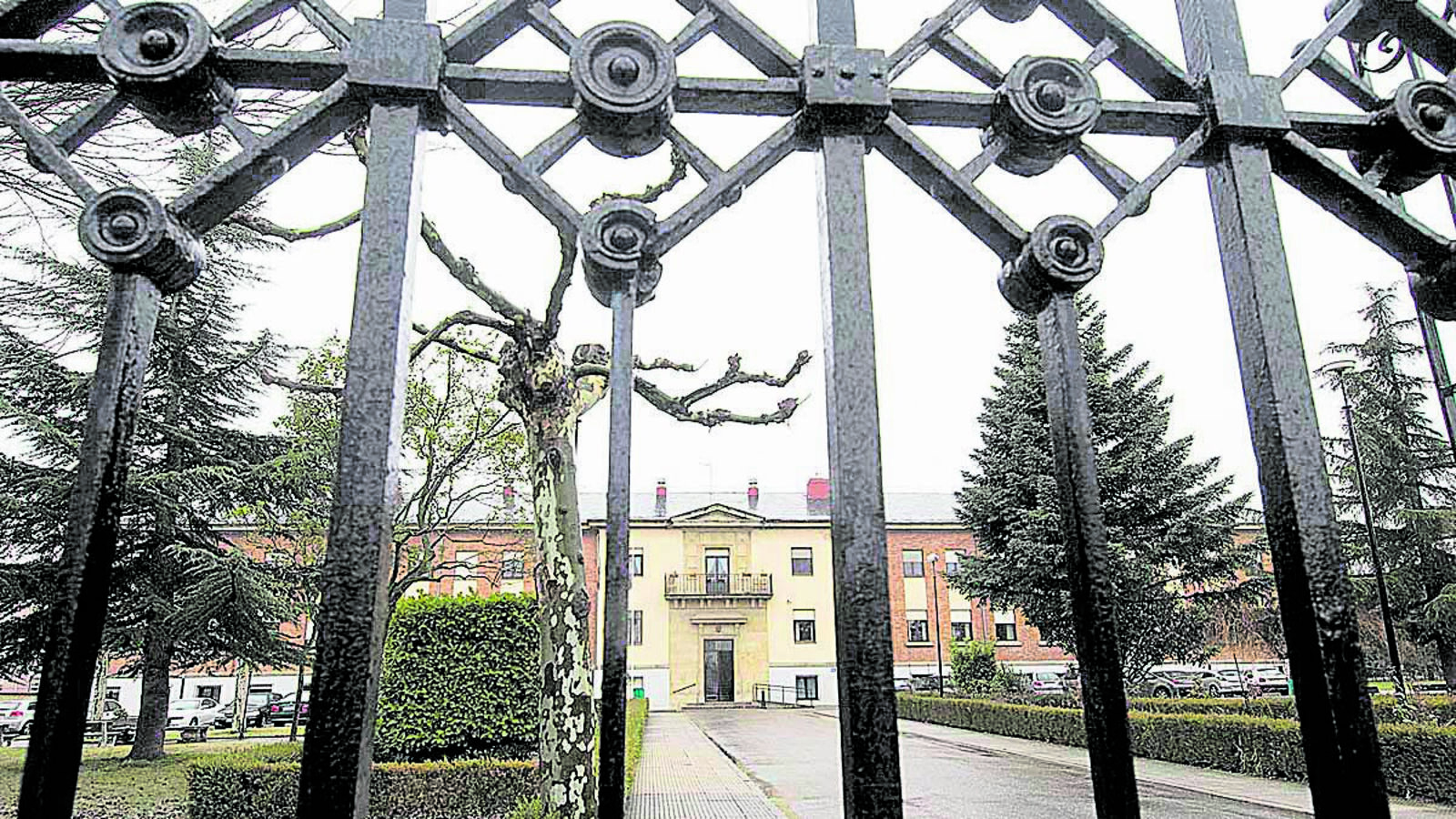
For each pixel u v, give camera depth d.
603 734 1.24
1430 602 23.75
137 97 1.44
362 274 1.37
